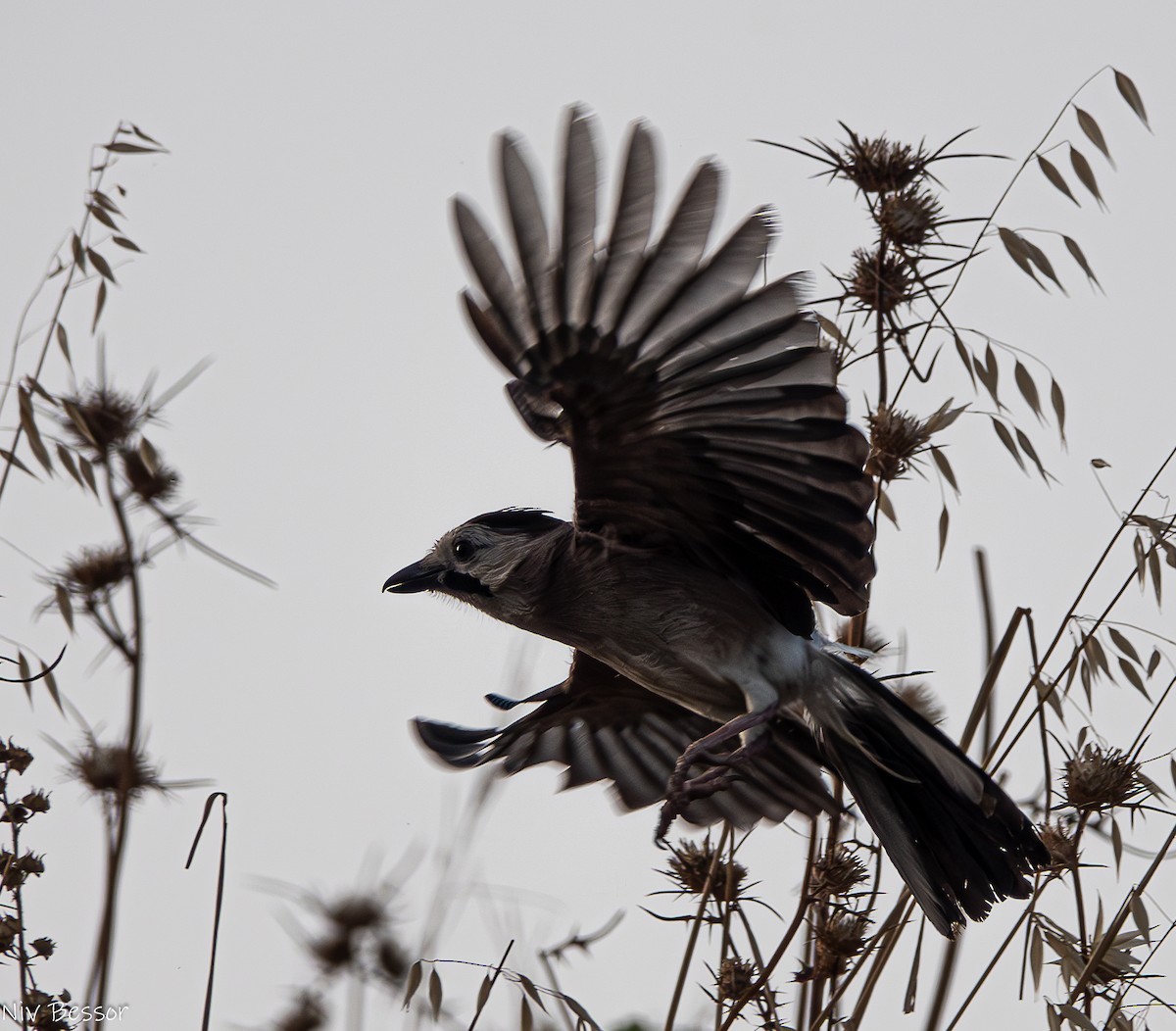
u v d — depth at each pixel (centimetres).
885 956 973
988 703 1082
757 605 1041
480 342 851
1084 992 983
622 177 796
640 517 1005
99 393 1216
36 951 939
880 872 1034
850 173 1084
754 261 823
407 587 1110
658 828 996
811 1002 1005
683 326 848
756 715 1020
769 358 871
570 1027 965
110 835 1111
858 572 973
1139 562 1026
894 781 1044
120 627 1158
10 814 930
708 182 801
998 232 1072
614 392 896
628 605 1051
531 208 805
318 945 1152
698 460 945
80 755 1124
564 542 1066
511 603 1083
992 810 1001
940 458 1069
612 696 1224
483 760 1233
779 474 940
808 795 1182
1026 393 1063
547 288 828
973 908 1020
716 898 1031
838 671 1043
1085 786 981
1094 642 1030
